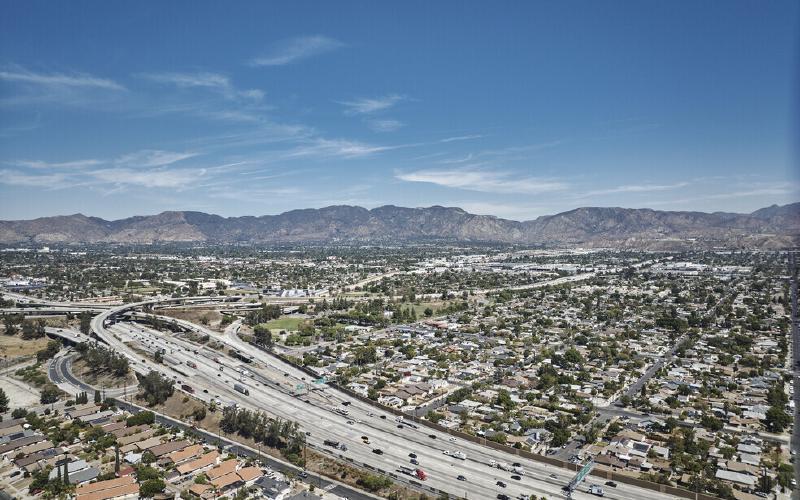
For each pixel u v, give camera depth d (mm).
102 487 191000
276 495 186000
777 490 184875
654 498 178625
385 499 184250
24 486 198250
